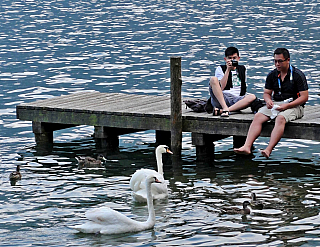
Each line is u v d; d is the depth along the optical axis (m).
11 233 11.52
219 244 11.01
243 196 13.41
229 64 16.42
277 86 15.56
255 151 17.00
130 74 27.27
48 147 17.62
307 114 16.20
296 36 35.09
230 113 16.52
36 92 24.36
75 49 33.34
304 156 16.41
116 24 41.62
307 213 12.34
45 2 55.00
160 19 43.34
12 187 14.07
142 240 11.24
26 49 33.59
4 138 18.44
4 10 50.09
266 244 10.97
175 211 12.61
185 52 31.66
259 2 51.38
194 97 22.72
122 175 15.04
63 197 13.45
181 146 16.69
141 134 19.16
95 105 18.14
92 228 11.55
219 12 46.06
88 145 17.88
